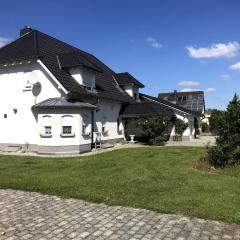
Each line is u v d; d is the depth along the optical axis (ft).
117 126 97.04
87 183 35.24
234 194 30.14
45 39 86.89
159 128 94.17
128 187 33.14
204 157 50.21
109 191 31.50
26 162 53.06
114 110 94.63
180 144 97.09
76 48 106.11
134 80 111.55
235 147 44.34
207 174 39.60
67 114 68.95
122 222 23.21
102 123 86.74
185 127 114.42
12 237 20.53
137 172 41.37
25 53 74.28
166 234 21.03
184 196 29.45
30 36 83.51
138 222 23.20
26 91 73.77
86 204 27.68
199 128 152.15
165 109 109.40
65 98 70.23
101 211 25.72
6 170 44.91
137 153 63.26
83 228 22.08
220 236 20.77
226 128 45.11
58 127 68.23
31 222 23.25
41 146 68.69
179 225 22.59
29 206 27.20
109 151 69.67
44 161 54.34
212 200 28.14
